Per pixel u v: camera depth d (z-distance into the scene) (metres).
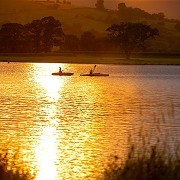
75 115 119.06
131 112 124.19
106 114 120.25
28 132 87.25
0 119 107.00
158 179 33.75
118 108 136.62
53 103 152.88
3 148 66.38
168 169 34.19
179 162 34.88
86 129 93.06
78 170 58.56
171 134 76.69
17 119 107.62
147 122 99.75
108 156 65.50
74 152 69.12
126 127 93.75
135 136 80.06
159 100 163.62
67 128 94.75
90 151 69.50
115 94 191.38
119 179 34.84
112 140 77.75
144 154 36.22
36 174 53.56
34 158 63.94
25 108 134.25
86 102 157.50
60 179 54.84
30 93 191.75
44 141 78.19
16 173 38.81
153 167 34.25
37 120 107.12
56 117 114.31
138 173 34.19
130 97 176.75
